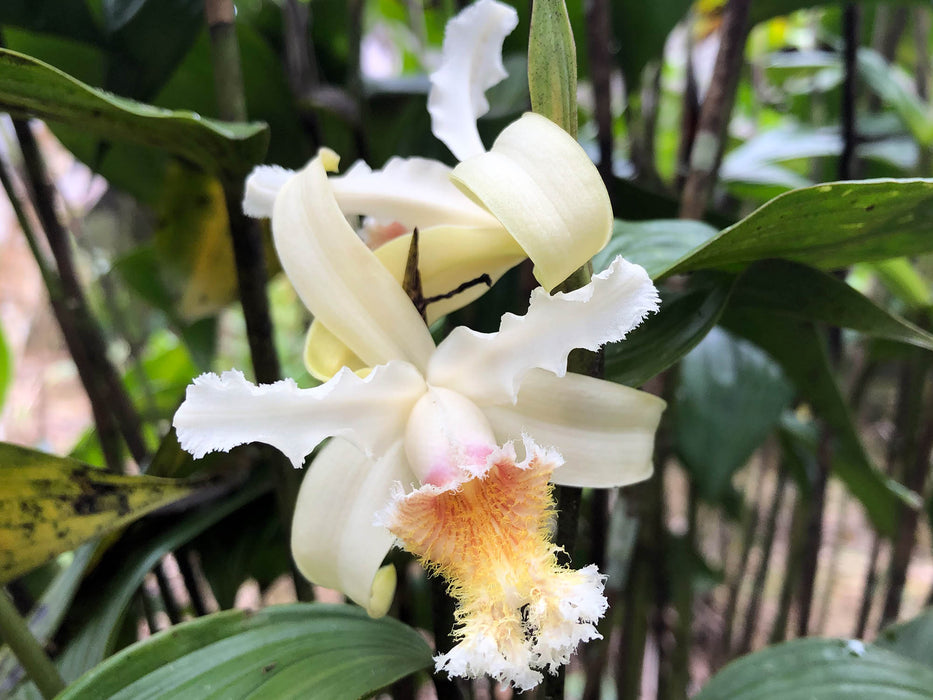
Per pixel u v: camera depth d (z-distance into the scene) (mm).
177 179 255
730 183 323
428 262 151
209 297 292
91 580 194
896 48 378
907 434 316
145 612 240
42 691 161
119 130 161
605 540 222
